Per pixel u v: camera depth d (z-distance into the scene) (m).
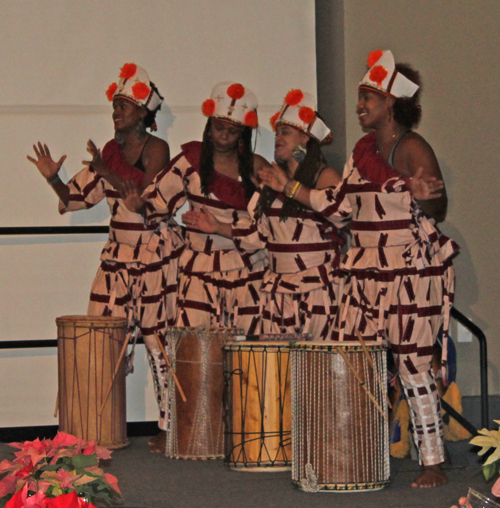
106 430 7.10
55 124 8.16
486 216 8.59
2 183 8.09
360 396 5.56
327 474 5.50
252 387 6.23
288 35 8.38
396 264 5.69
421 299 5.68
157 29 8.27
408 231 5.70
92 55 8.20
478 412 6.88
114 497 3.42
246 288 7.13
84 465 3.26
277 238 6.79
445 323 5.84
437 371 6.86
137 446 7.39
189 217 6.86
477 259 8.56
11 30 8.09
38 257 8.18
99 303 7.37
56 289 8.20
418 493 5.46
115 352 7.11
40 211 8.15
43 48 8.13
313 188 6.63
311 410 5.59
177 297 7.23
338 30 8.39
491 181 8.59
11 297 8.12
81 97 8.19
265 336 6.54
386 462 5.68
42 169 7.37
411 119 5.75
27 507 2.86
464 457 6.64
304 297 6.75
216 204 7.02
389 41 8.31
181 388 6.74
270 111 8.32
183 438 6.72
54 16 8.15
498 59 8.55
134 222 7.28
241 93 6.93
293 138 6.67
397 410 6.86
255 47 8.34
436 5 8.45
